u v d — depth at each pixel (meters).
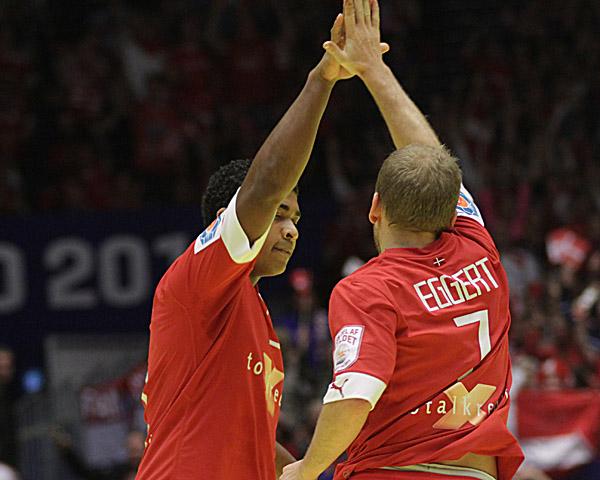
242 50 49.12
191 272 10.02
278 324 34.31
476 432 9.73
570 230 39.50
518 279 37.62
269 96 48.75
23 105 47.12
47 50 48.66
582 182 44.69
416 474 9.62
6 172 45.00
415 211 9.95
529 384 30.28
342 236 38.97
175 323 10.27
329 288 38.31
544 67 49.25
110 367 37.12
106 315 37.84
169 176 45.94
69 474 34.81
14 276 37.66
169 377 10.37
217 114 47.72
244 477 10.35
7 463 29.69
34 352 37.44
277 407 10.81
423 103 49.91
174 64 48.50
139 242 38.12
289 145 9.49
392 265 9.95
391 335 9.51
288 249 10.60
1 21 49.25
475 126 46.66
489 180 44.66
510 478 10.09
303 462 9.62
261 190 9.52
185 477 10.10
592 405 28.48
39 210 44.81
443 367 9.73
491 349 9.98
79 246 37.94
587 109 47.72
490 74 49.03
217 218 10.09
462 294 9.95
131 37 48.94
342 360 9.42
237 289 10.09
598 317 34.94
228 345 10.28
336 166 45.97
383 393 9.72
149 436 10.56
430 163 9.98
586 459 28.27
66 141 46.44
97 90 47.75
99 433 35.56
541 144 46.00
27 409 35.19
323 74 9.64
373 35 10.95
